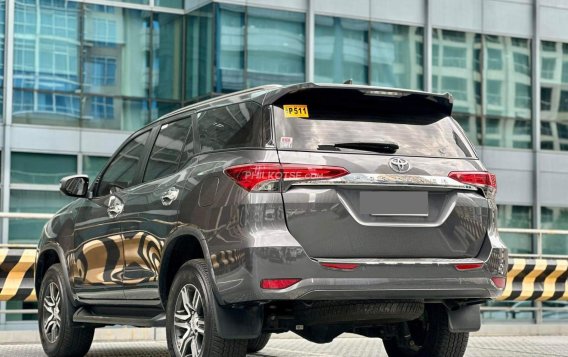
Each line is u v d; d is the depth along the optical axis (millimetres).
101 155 25656
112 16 25984
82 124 25547
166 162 8156
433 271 7047
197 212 7250
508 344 12859
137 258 8148
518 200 29109
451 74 28469
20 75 25000
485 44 28953
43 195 24969
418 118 7500
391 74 27656
